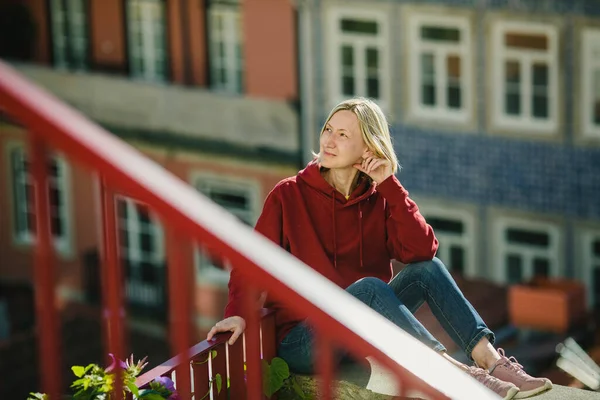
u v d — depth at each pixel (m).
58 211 32.12
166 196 2.45
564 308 24.70
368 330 2.70
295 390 4.21
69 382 28.38
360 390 4.12
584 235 27.47
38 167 2.32
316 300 2.63
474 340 4.29
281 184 4.48
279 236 4.43
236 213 30.42
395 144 28.41
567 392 4.30
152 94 30.41
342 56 28.27
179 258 2.51
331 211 4.45
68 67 31.12
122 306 2.87
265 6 28.66
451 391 2.75
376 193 4.53
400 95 28.02
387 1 27.56
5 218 32.75
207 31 29.61
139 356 31.23
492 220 28.14
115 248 2.70
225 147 29.97
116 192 2.63
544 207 27.61
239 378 4.09
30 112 2.28
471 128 27.70
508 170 27.67
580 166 27.08
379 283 4.21
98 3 30.53
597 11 26.03
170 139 30.55
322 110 28.72
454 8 27.16
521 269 28.14
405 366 2.72
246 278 2.61
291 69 28.84
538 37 26.73
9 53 31.56
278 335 4.29
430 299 4.39
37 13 31.08
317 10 28.17
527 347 23.97
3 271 33.03
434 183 28.33
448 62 27.56
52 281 2.38
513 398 4.17
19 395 27.78
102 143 2.37
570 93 26.78
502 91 27.27
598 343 24.83
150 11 30.09
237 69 29.52
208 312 31.11
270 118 29.31
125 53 30.61
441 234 28.67
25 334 30.33
